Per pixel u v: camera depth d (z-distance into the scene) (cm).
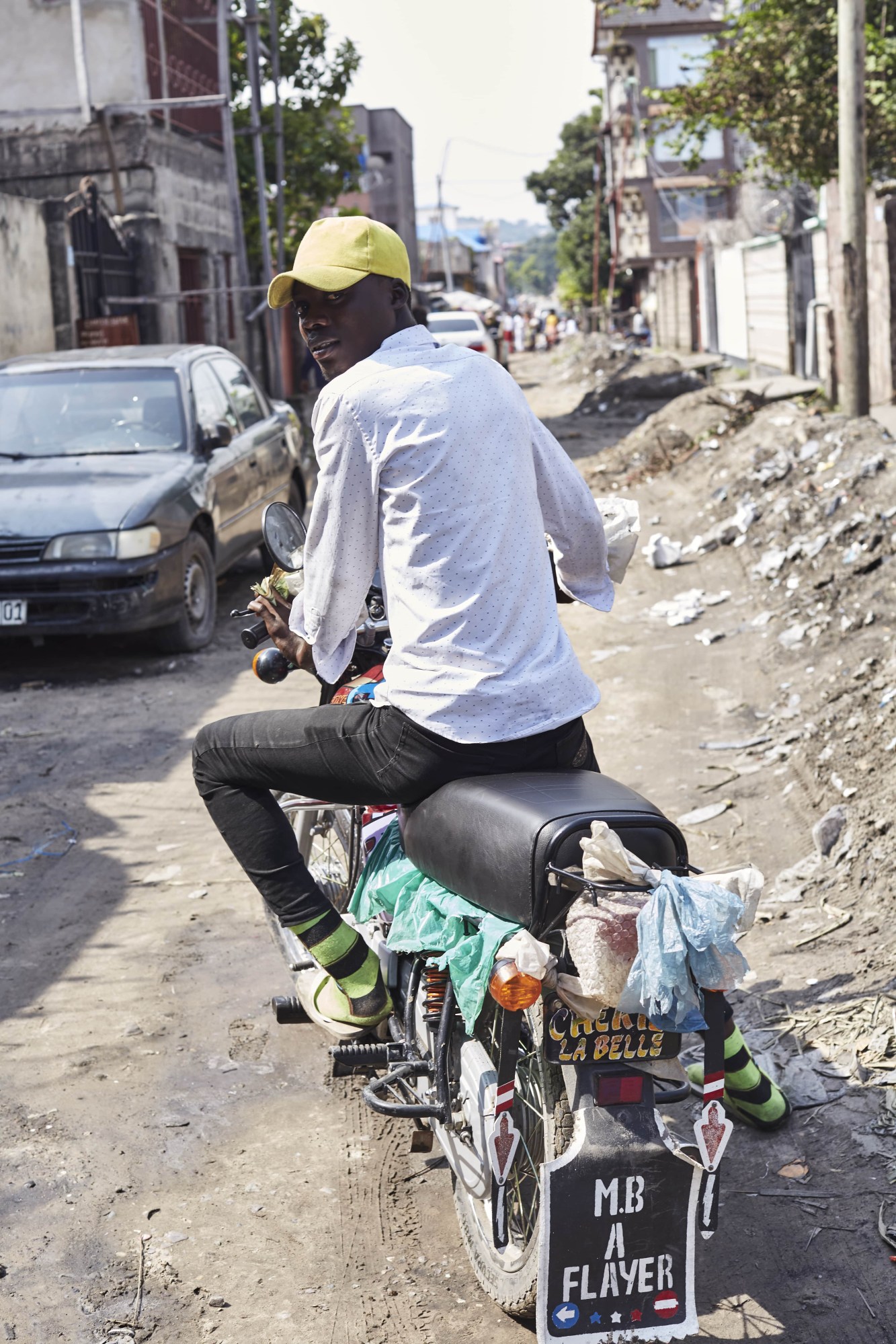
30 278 1433
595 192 5462
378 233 271
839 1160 321
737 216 3581
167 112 1645
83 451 873
